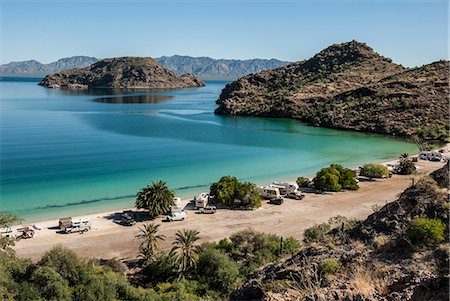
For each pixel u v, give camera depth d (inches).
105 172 3558.1
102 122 6943.9
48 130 5949.8
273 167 3850.9
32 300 1226.0
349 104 7751.0
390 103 7190.0
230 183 2642.7
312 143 5295.3
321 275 791.7
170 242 1990.7
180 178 3403.1
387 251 860.0
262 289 797.2
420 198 996.6
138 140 5246.1
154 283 1530.5
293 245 1748.3
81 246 1945.1
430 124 6200.8
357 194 2815.0
